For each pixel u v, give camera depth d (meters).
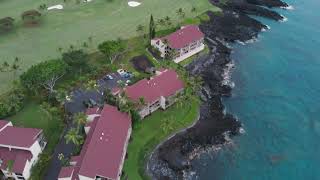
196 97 121.62
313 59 146.50
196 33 142.62
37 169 94.38
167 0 183.88
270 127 115.06
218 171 100.62
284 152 106.69
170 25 159.12
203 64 140.00
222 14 172.50
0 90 121.38
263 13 176.88
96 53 141.00
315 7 187.62
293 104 124.25
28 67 132.88
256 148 107.69
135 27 158.75
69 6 177.75
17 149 94.50
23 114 113.44
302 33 163.75
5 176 92.88
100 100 117.25
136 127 108.31
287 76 137.38
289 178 99.38
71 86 124.00
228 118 117.06
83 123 103.69
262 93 128.88
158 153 103.50
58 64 122.00
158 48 139.38
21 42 149.12
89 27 159.38
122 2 181.62
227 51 149.00
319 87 132.12
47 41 149.62
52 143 102.69
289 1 193.75
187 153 104.62
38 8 175.00
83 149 95.25
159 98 113.69
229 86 131.50
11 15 168.62
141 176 96.25
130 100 109.38
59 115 110.69
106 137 95.75
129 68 133.38
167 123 106.56
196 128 111.75
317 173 100.75
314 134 112.69
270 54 149.25
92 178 86.94
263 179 99.00
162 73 120.19
